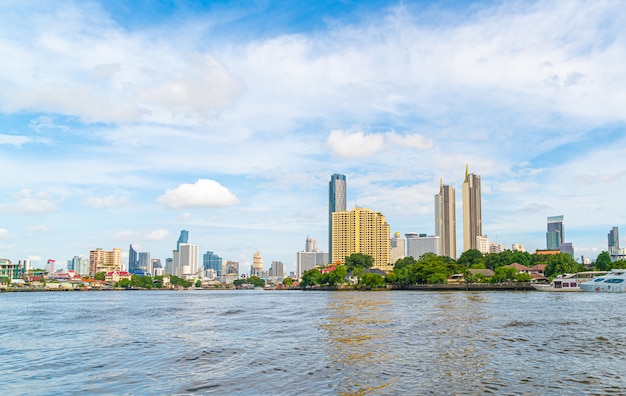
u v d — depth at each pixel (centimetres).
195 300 17225
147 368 3778
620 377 3316
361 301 13300
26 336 5966
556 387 3061
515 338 5134
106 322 7800
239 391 3025
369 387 3081
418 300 13175
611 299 12975
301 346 4766
